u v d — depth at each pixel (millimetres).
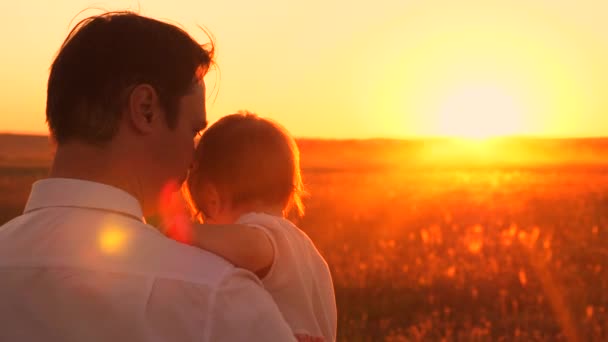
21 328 1242
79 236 1294
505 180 44000
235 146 2438
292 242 2045
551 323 8352
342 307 9188
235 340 1279
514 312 8688
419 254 12867
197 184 2502
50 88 1419
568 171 69125
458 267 11422
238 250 1835
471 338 7750
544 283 10391
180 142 1492
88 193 1347
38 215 1348
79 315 1234
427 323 8188
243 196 2447
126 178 1409
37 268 1267
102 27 1419
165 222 1727
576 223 18938
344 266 11539
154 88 1430
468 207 24172
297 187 2543
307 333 1975
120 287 1246
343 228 17750
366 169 76688
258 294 1349
